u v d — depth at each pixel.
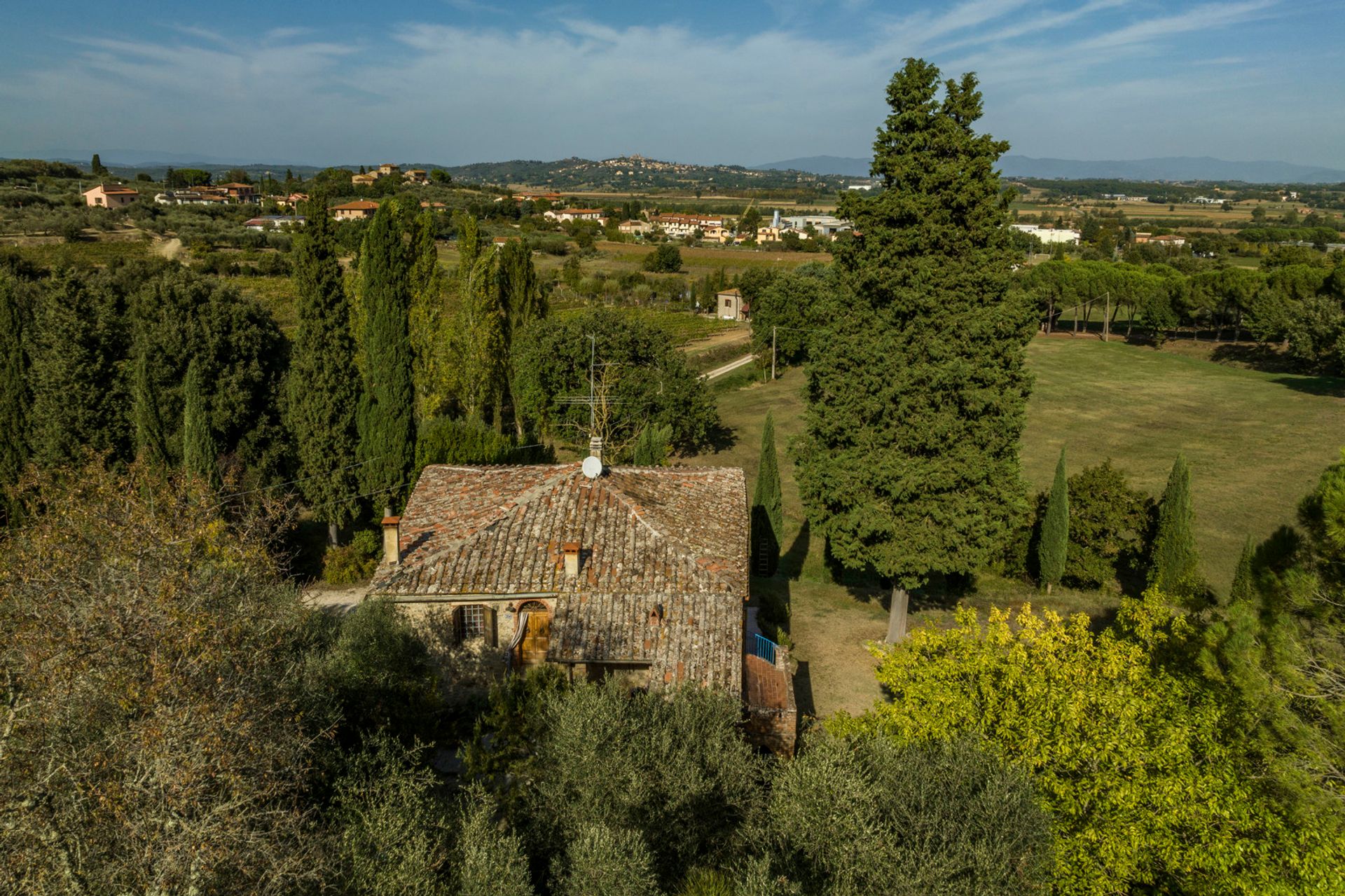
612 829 12.55
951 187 25.88
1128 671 16.23
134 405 35.59
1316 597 13.92
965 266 26.25
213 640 13.36
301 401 35.00
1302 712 14.01
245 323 38.66
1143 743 14.90
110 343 36.94
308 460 35.19
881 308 27.50
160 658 12.62
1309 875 12.52
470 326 48.44
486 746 18.89
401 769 14.50
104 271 62.22
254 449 38.16
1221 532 40.44
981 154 26.17
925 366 26.17
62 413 34.66
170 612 13.07
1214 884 13.86
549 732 15.65
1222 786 13.99
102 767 11.57
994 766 14.34
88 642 12.68
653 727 15.26
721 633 20.41
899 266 26.84
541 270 145.25
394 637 19.23
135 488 19.30
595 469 24.64
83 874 10.92
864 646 29.55
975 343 25.92
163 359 35.62
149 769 11.45
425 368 43.66
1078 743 15.19
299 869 11.34
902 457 26.72
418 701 18.23
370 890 11.52
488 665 21.78
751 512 37.09
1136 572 36.28
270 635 15.58
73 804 11.39
